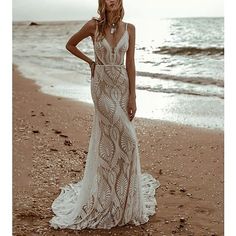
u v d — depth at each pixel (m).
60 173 4.84
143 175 4.77
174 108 7.57
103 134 3.74
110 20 3.54
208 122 6.72
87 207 3.79
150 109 7.54
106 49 3.56
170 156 5.39
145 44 15.66
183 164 5.14
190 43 15.57
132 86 3.68
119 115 3.66
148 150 5.61
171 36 17.48
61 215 3.87
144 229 3.70
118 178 3.74
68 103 7.94
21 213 3.91
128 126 3.71
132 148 3.72
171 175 4.84
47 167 4.97
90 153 3.85
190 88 9.15
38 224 3.76
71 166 5.04
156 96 8.47
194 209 4.04
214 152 5.48
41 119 6.82
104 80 3.63
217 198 4.25
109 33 3.56
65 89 9.30
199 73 10.79
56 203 4.09
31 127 6.36
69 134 6.13
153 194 4.32
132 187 3.76
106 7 3.52
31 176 4.72
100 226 3.73
